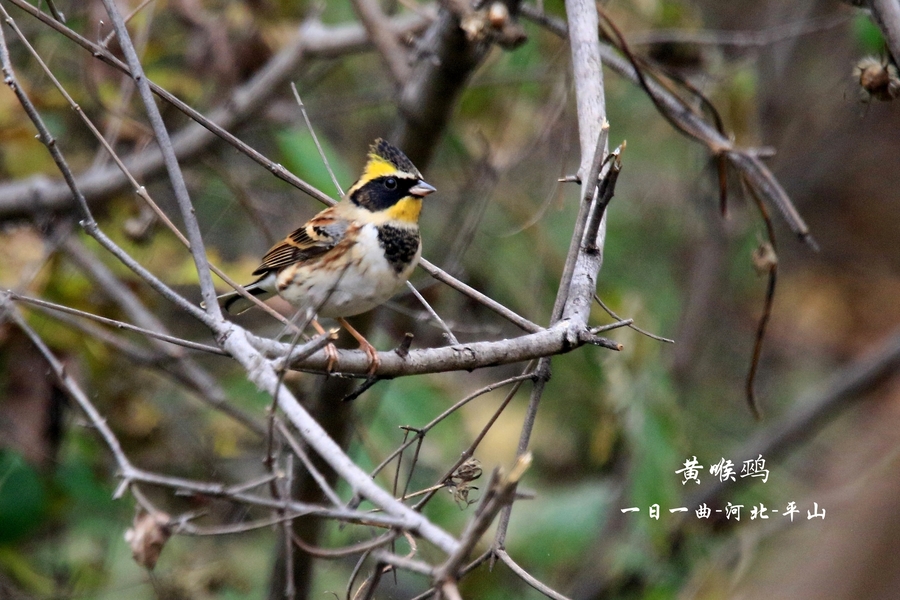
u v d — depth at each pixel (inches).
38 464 446.0
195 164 508.1
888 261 884.6
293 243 379.2
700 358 708.0
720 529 602.9
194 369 455.8
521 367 625.9
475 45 419.2
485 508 193.0
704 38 525.3
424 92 444.1
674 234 708.7
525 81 542.3
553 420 618.8
